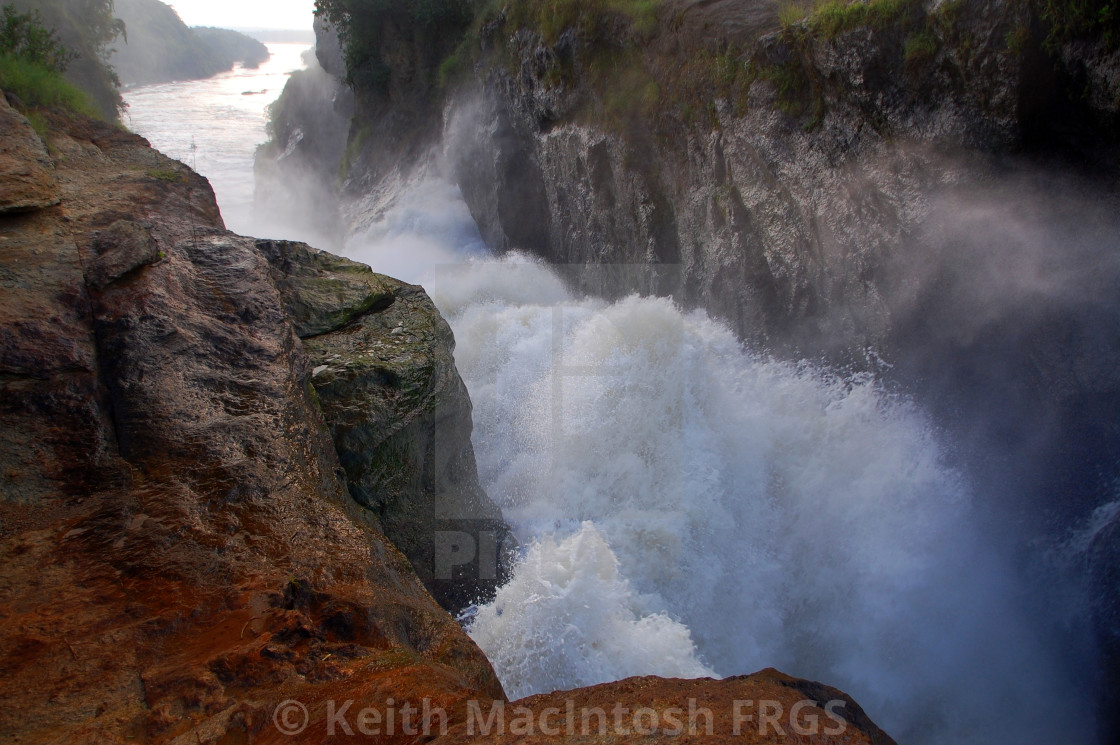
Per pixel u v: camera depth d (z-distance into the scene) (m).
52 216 6.89
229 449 4.70
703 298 11.73
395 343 7.00
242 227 29.72
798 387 9.49
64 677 3.04
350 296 7.29
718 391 9.76
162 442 4.66
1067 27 6.33
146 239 6.13
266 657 3.15
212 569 3.79
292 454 4.86
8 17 13.56
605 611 6.75
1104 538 6.46
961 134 7.32
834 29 8.27
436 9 20.30
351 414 6.20
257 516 4.27
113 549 3.87
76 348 4.97
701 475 8.89
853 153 8.50
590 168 13.61
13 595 3.53
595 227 14.09
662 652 6.55
